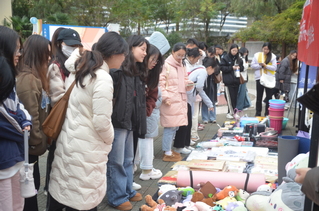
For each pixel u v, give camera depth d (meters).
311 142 1.92
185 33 33.69
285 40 22.88
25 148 2.35
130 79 3.16
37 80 2.74
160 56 3.61
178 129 5.07
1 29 2.24
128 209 3.38
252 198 2.87
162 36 4.43
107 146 2.66
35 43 2.79
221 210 3.06
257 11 24.53
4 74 2.15
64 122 2.66
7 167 2.27
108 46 2.68
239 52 8.33
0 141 2.26
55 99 3.06
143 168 4.23
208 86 7.43
